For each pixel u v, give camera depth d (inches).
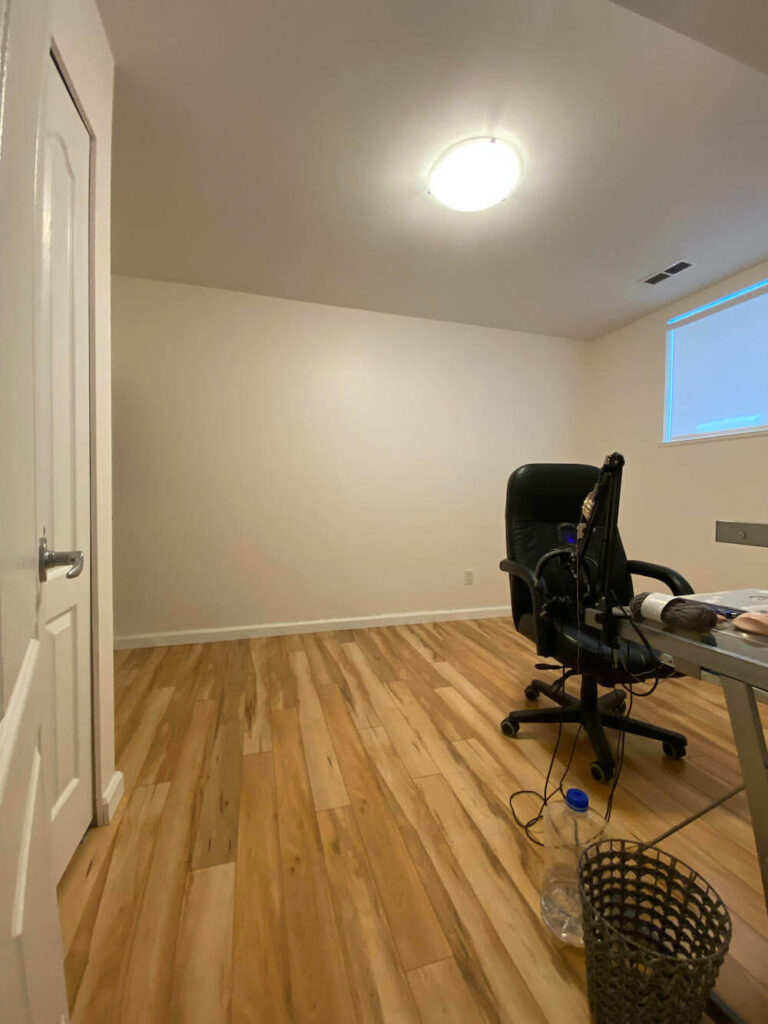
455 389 122.1
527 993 30.2
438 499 121.9
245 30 44.7
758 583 90.1
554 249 84.0
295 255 87.2
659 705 73.0
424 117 54.7
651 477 114.3
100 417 45.2
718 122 55.1
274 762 56.6
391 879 39.1
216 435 103.9
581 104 52.4
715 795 50.9
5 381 16.0
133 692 77.0
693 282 97.5
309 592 112.0
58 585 37.2
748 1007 29.7
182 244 83.6
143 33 45.1
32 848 18.1
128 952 32.4
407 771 54.9
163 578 101.7
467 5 42.1
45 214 33.5
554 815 47.1
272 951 32.7
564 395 132.6
